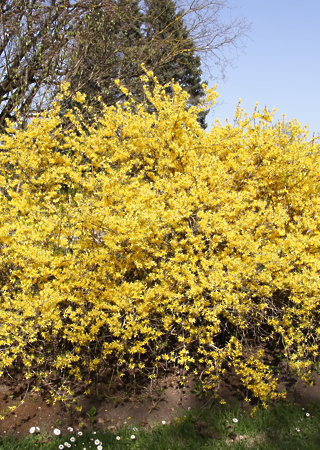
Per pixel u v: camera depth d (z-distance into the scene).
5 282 3.45
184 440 2.71
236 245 3.47
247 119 4.50
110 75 10.85
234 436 2.76
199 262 3.61
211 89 4.53
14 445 2.64
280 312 3.52
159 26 12.95
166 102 4.25
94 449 2.63
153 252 3.37
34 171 3.92
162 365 3.57
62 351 3.39
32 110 7.09
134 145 4.32
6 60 7.35
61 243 3.33
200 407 3.09
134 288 3.14
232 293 3.28
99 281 3.25
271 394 3.02
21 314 3.20
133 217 3.25
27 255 3.07
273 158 4.25
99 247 3.37
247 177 4.23
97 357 3.30
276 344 3.78
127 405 3.15
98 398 3.19
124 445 2.66
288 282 3.37
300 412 3.00
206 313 3.20
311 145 4.41
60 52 8.16
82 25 8.71
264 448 2.60
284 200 4.03
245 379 3.12
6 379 3.39
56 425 2.91
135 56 11.45
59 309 3.33
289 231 3.92
